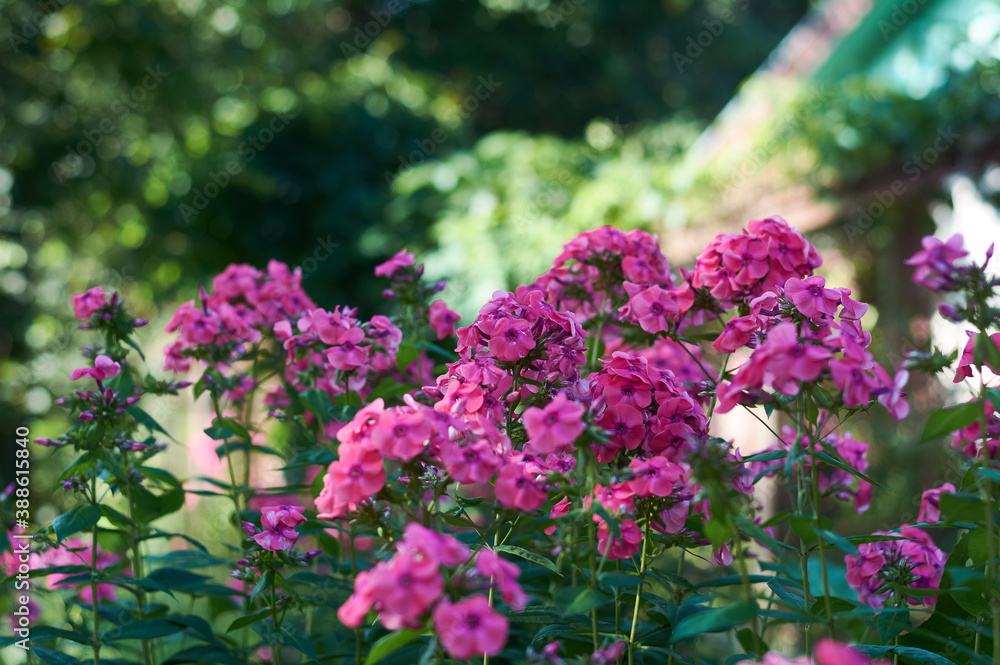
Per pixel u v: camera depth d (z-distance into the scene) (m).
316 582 2.38
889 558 2.14
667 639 1.98
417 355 2.89
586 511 1.71
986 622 2.01
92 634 2.67
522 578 2.38
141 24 8.90
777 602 1.71
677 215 7.48
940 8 7.11
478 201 8.62
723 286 2.26
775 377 1.62
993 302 1.80
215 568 4.05
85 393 2.30
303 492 3.02
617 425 1.92
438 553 1.35
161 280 10.09
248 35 10.66
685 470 1.79
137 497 2.71
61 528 2.22
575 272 2.75
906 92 6.39
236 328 2.80
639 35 16.98
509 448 1.82
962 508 1.66
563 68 16.64
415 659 2.30
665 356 2.79
